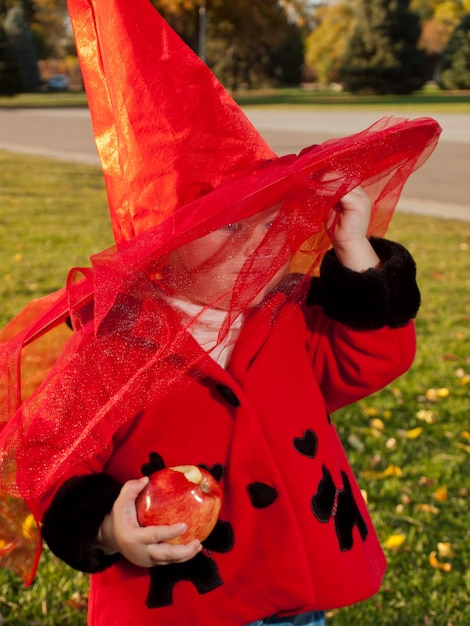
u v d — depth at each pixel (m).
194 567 1.49
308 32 66.12
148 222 1.48
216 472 1.49
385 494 3.17
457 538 2.91
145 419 1.51
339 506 1.57
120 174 1.55
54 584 2.63
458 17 55.69
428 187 11.62
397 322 1.53
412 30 41.97
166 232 1.34
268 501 1.47
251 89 55.97
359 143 1.37
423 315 5.53
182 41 1.40
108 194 1.59
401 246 1.58
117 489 1.43
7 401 1.50
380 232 1.73
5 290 5.84
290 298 1.60
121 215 1.57
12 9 56.56
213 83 1.41
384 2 41.66
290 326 1.63
